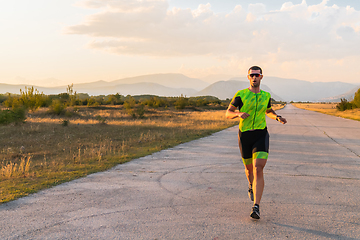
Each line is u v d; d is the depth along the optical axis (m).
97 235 3.05
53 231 3.15
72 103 41.00
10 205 3.99
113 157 7.84
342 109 46.41
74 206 3.96
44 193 4.58
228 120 24.42
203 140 11.94
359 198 4.42
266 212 3.79
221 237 3.02
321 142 11.47
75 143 10.97
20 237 3.00
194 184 5.19
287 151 9.23
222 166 6.82
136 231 3.16
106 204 4.05
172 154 8.53
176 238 2.99
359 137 13.22
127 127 17.20
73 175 5.78
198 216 3.62
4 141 11.22
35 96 28.81
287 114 39.91
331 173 6.15
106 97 86.88
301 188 4.96
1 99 50.56
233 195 4.53
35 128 15.35
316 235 3.11
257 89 3.72
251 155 3.81
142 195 4.50
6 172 5.85
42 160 7.85
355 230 3.24
